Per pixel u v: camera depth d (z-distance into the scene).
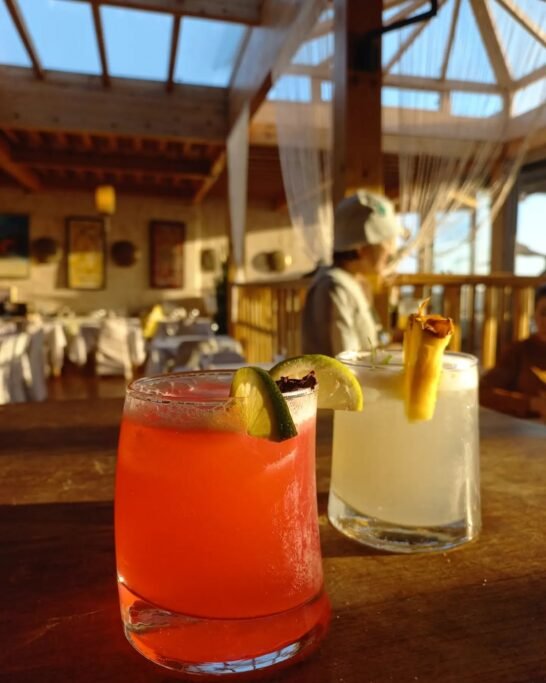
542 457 0.89
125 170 7.75
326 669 0.39
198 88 6.41
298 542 0.41
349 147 2.80
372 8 2.81
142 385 0.47
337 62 2.91
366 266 2.21
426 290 3.33
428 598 0.48
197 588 0.38
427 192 4.56
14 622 0.45
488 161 4.75
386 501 0.57
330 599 0.48
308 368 0.48
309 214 4.49
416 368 0.53
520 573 0.53
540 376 2.03
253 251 10.49
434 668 0.39
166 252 10.16
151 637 0.39
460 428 0.58
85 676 0.38
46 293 9.79
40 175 9.16
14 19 4.61
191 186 9.76
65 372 7.25
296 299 4.27
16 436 1.01
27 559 0.56
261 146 6.63
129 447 0.42
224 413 0.39
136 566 0.41
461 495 0.58
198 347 4.80
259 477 0.39
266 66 4.51
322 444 0.95
